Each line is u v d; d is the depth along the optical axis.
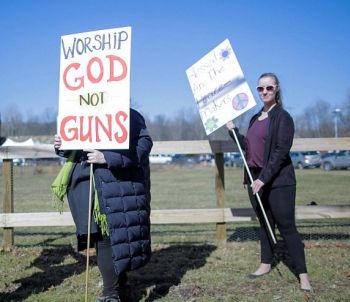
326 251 5.52
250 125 4.61
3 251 5.73
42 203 11.64
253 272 4.75
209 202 11.72
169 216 5.94
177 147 6.01
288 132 4.13
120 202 3.50
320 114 52.00
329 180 18.77
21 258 5.42
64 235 6.95
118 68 3.53
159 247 5.89
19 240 6.51
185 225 7.98
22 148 5.90
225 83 5.08
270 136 4.21
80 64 3.65
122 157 3.51
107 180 3.50
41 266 5.08
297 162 33.94
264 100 4.36
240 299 3.98
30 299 4.01
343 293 4.06
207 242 6.11
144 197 3.69
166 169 42.06
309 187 15.13
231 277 4.62
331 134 50.94
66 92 3.67
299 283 4.38
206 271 4.84
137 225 3.57
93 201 3.56
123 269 3.44
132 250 3.50
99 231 3.58
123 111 3.49
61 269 4.96
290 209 4.24
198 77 5.29
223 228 6.06
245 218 5.95
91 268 4.97
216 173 6.05
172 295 4.12
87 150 3.51
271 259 4.66
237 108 4.99
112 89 3.53
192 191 15.58
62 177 3.70
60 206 4.18
